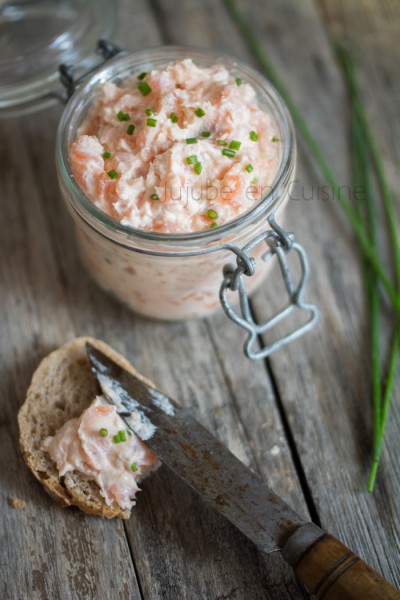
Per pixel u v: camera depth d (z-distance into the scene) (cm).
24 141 51
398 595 38
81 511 43
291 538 40
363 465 44
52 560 42
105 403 43
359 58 54
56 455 42
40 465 43
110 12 50
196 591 42
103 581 42
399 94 53
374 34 55
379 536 43
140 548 42
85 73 46
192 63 43
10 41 48
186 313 46
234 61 45
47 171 50
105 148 42
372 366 47
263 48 54
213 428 45
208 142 41
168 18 54
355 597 38
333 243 49
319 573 39
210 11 55
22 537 42
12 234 49
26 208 50
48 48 48
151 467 43
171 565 42
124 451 42
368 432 45
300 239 49
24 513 43
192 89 43
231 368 46
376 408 45
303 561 39
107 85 43
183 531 43
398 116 53
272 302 48
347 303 48
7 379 46
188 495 43
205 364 47
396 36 55
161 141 41
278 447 45
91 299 48
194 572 42
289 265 49
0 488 43
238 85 43
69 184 41
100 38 49
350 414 45
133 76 44
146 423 43
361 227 49
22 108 47
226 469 42
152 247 41
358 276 49
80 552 42
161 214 40
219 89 42
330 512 43
